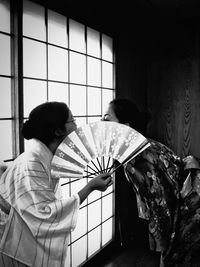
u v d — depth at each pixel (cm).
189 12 394
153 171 200
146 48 439
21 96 227
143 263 346
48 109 168
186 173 218
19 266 163
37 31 248
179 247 204
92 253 341
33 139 173
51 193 161
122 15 376
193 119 418
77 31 301
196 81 414
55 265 160
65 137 174
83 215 322
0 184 167
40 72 253
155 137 442
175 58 425
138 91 428
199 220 200
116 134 172
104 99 356
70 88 294
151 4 368
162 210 199
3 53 218
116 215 385
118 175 385
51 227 156
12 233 161
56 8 263
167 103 433
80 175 168
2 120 219
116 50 372
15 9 222
